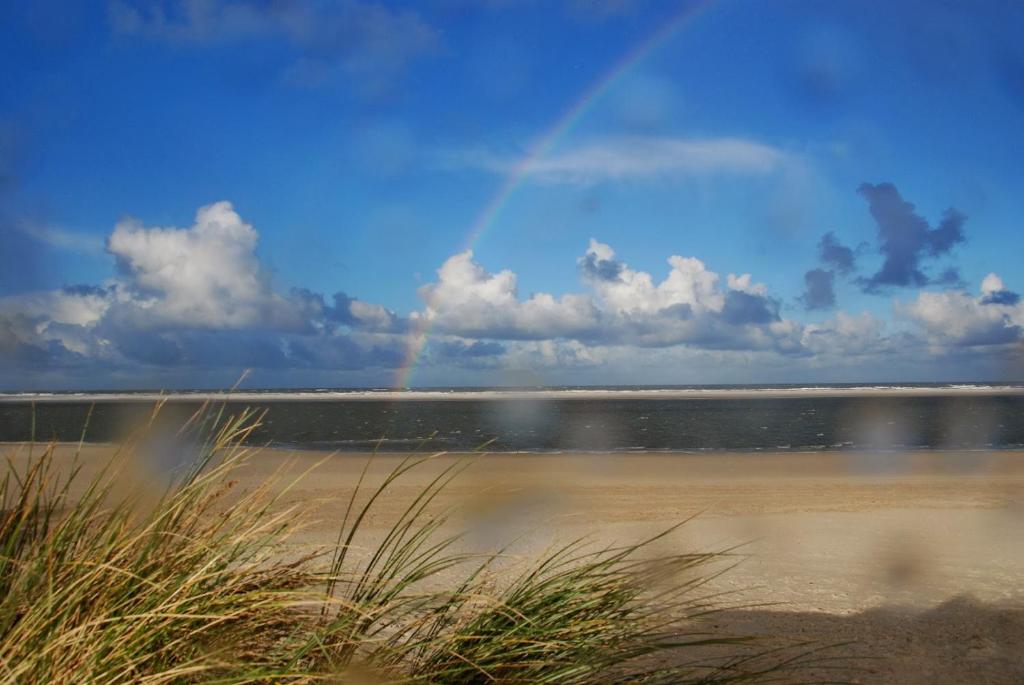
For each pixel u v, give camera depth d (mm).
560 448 33000
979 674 5027
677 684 3738
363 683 2838
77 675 2387
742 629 5996
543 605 3535
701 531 10766
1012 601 7039
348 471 20016
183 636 2604
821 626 6172
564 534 10117
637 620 3637
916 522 11750
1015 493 15594
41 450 17594
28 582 2709
